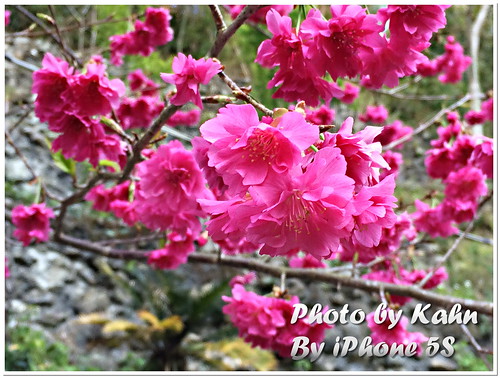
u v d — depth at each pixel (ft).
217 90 16.37
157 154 6.09
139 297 21.18
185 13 16.38
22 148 22.06
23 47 18.53
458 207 8.61
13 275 20.02
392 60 4.52
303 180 3.09
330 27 4.22
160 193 6.07
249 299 6.47
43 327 19.70
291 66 4.56
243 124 3.14
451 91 23.62
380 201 3.34
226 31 4.93
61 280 20.76
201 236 9.62
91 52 11.96
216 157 3.14
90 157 6.16
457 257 24.25
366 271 11.72
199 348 20.30
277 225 3.18
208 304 20.48
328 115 8.46
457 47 12.43
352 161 3.31
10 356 17.90
